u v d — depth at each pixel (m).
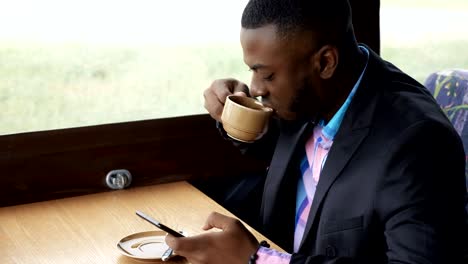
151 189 1.98
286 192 1.71
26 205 1.81
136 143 2.02
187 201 1.85
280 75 1.38
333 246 1.43
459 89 1.96
